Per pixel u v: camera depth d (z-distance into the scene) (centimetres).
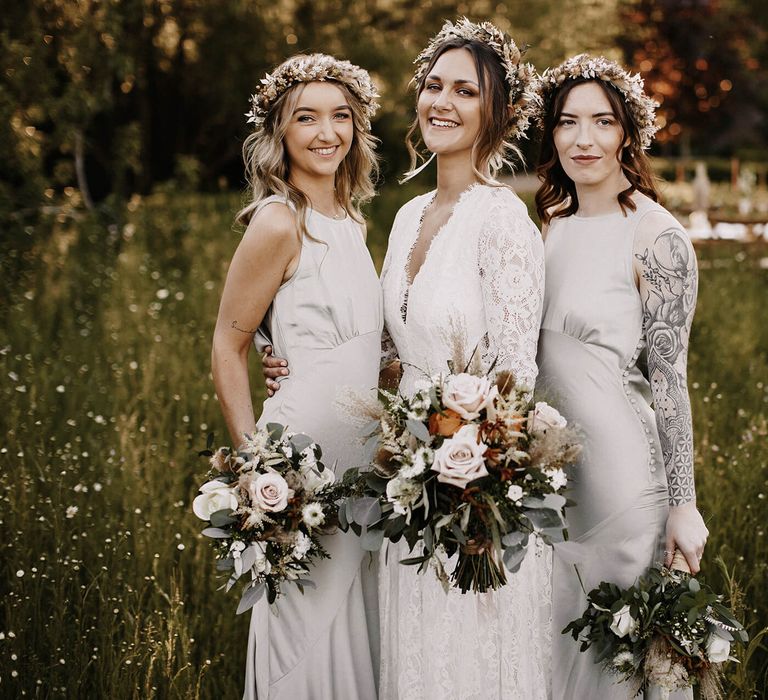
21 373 543
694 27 2489
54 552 337
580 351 261
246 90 1495
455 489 218
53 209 877
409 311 265
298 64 262
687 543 251
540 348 269
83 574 342
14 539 334
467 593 250
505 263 248
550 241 277
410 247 275
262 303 264
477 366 231
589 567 264
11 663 286
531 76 267
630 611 245
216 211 1109
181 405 490
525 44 270
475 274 257
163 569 340
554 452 216
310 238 261
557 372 263
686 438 253
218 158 1697
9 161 813
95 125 1330
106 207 957
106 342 602
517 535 216
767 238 1237
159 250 870
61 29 896
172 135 1608
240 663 318
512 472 217
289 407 261
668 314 253
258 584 243
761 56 2678
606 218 266
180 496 395
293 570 243
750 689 278
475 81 260
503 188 260
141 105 1435
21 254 751
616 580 260
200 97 1557
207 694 298
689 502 254
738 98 2800
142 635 305
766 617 320
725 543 342
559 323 265
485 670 251
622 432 257
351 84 269
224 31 1384
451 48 265
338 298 262
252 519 232
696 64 2525
